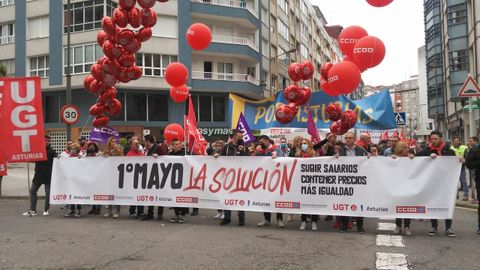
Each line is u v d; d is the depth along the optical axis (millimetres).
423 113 95500
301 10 57469
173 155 10070
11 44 34500
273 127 14734
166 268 5750
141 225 9055
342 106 13781
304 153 9133
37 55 33312
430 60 51469
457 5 36688
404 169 8055
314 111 14305
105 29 10430
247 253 6547
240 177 9055
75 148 11508
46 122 33438
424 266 5852
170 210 11703
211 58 36281
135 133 32094
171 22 33938
